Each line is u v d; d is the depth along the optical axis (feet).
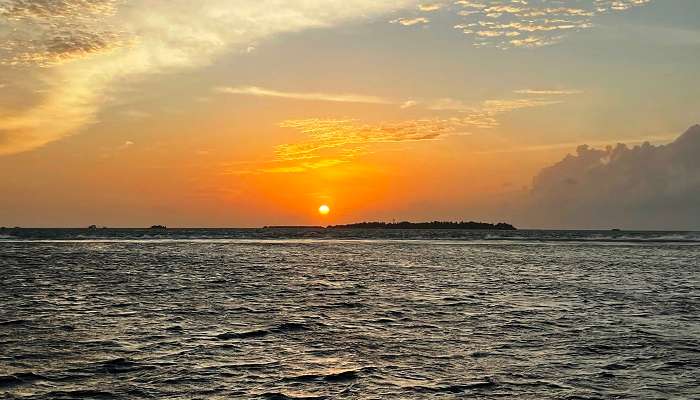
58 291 126.72
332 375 58.75
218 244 416.26
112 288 133.80
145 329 82.28
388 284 149.18
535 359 66.03
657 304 113.19
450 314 98.89
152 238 547.90
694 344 74.59
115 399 50.57
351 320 92.07
